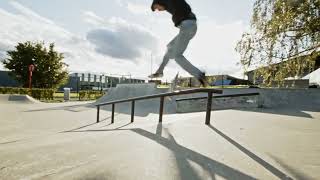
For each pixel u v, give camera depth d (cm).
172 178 182
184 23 325
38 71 3186
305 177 186
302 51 700
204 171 197
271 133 360
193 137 329
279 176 188
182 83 1580
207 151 258
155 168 204
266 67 747
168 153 249
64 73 3384
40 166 216
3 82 4166
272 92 921
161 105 536
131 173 193
